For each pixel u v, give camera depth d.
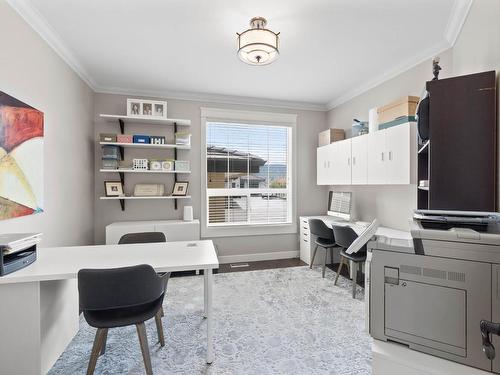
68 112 2.63
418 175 1.98
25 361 1.46
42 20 2.02
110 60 2.71
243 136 4.04
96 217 3.44
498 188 1.46
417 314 0.98
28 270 1.52
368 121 3.17
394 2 1.84
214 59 2.71
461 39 2.02
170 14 1.98
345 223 3.37
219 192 3.96
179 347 1.90
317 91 3.63
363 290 2.88
